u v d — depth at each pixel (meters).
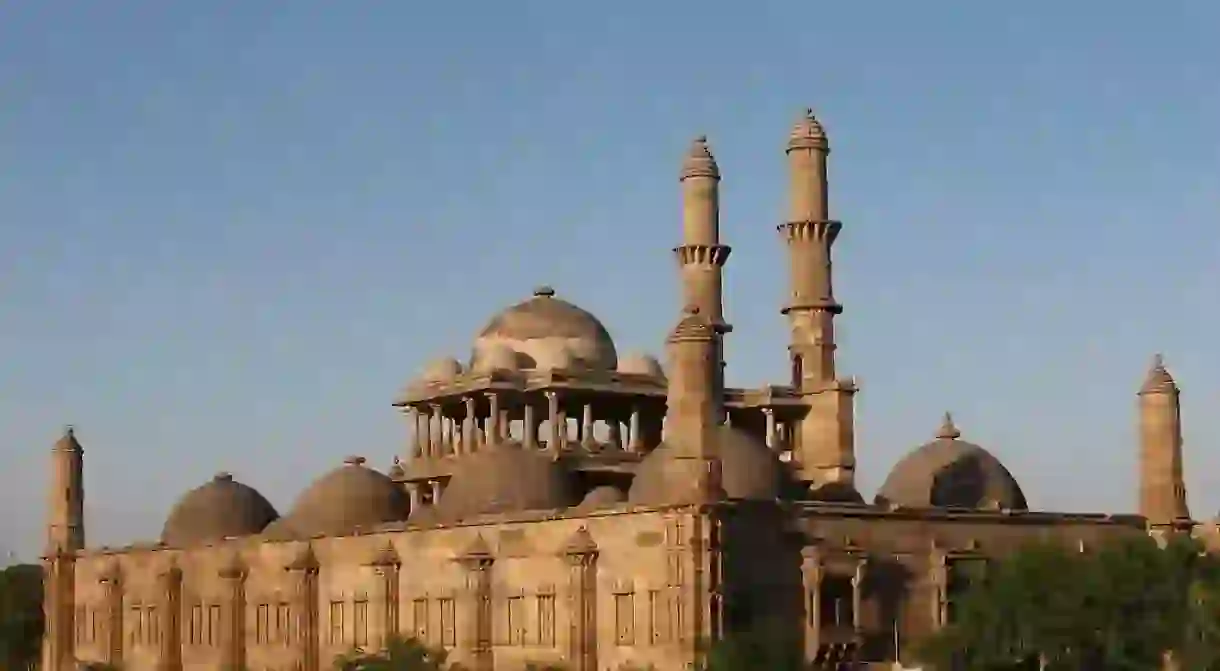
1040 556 117.06
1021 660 115.12
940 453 137.62
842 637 114.25
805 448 149.62
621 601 114.69
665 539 111.38
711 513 110.12
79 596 173.38
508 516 124.44
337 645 139.12
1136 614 116.88
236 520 162.50
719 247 150.12
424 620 130.75
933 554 119.94
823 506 116.19
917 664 115.06
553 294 152.25
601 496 129.12
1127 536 124.81
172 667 157.25
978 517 123.12
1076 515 128.50
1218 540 133.00
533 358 146.38
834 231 153.25
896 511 119.38
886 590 117.62
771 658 107.50
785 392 149.88
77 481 175.88
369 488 147.00
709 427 112.44
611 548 115.75
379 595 134.88
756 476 123.00
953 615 119.62
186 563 157.50
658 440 148.00
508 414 150.00
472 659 124.56
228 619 150.25
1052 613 114.62
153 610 161.50
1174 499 132.38
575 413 148.12
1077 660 115.19
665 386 147.00
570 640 117.19
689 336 112.75
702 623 109.44
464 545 127.56
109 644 166.62
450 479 140.75
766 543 113.25
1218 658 115.44
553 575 119.88
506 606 123.88
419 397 150.75
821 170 153.62
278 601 145.25
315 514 146.12
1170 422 132.88
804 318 151.62
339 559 139.75
